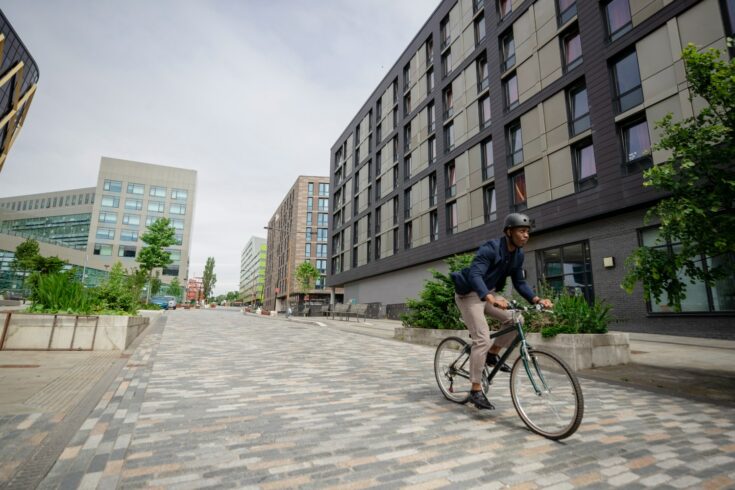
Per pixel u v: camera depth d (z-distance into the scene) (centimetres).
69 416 325
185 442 275
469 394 368
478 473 230
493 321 681
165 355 705
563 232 1573
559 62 1656
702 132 501
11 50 2939
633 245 1313
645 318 1230
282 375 536
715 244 458
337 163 4634
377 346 916
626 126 1375
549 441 287
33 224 8931
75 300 821
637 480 224
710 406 403
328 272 4469
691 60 508
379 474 227
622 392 470
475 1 2298
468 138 2248
